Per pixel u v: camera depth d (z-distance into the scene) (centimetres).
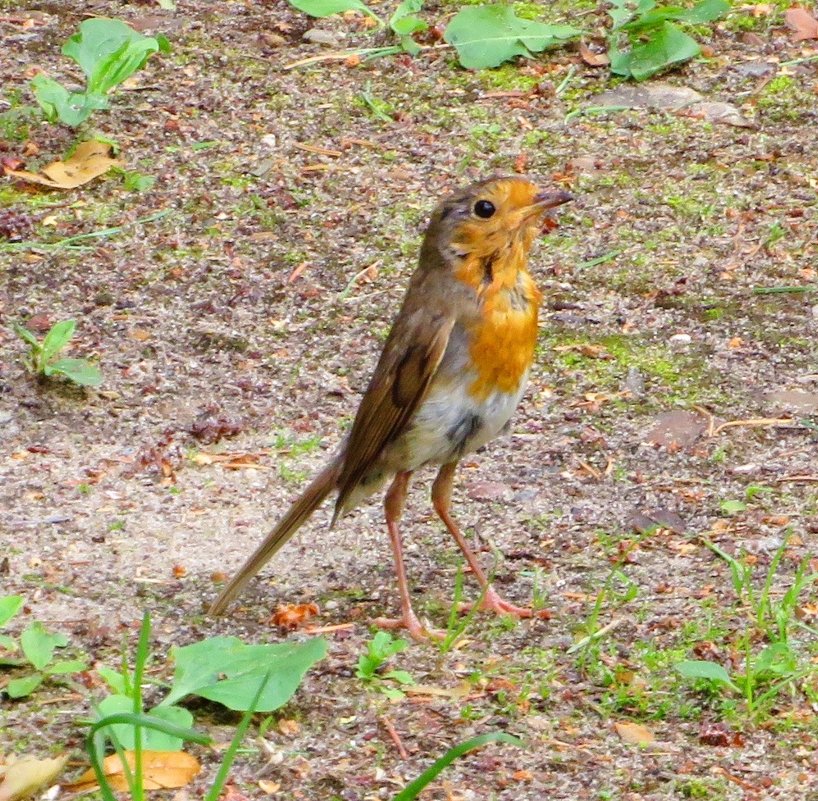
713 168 1491
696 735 838
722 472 1108
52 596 970
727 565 997
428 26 1736
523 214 954
